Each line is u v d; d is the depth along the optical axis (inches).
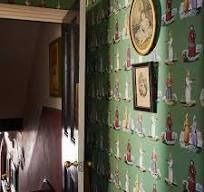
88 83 91.7
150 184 57.2
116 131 72.7
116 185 72.6
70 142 88.8
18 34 128.5
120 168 70.6
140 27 59.4
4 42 131.3
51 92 121.6
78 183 73.9
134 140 63.7
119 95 71.0
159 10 53.6
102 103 81.4
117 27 71.7
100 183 82.5
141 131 60.7
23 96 169.6
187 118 46.8
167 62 51.6
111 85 75.5
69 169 85.4
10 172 236.8
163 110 52.8
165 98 52.2
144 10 57.7
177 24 49.0
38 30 128.0
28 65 149.0
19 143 201.6
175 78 49.5
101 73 81.8
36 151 154.4
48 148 129.8
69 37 86.7
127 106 67.0
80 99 74.7
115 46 73.0
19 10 90.0
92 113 88.6
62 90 102.0
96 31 84.8
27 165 178.1
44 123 135.7
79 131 74.6
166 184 52.0
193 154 45.5
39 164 147.8
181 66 48.1
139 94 60.4
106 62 78.4
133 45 62.4
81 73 74.5
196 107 44.9
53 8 92.7
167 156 51.8
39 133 146.9
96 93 85.4
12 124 182.7
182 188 47.8
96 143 85.5
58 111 112.9
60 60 107.0
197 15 44.6
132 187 64.5
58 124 111.8
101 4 81.1
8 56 140.2
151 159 56.8
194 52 45.2
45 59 127.6
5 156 267.3
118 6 71.0
